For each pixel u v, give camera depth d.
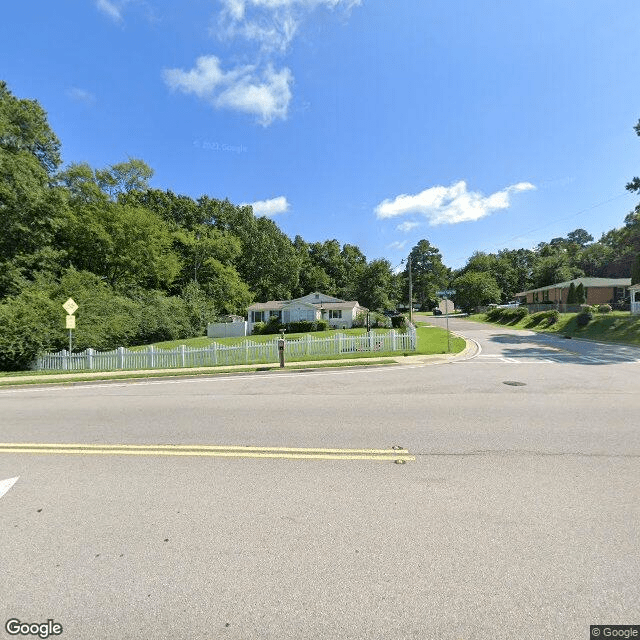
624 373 10.85
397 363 13.58
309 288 71.12
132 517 3.22
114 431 5.88
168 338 32.69
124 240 34.09
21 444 5.27
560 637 1.99
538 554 2.62
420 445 4.90
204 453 4.76
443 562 2.55
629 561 2.53
